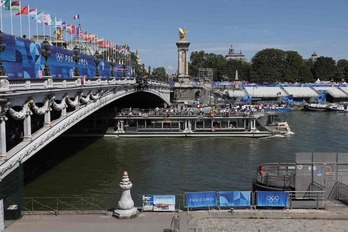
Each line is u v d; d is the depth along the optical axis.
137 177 67.19
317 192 38.16
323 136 112.88
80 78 62.78
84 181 64.50
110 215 36.03
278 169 45.84
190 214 36.16
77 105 63.34
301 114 182.25
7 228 32.97
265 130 115.31
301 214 36.00
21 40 52.28
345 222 34.25
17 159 41.38
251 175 68.06
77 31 107.62
